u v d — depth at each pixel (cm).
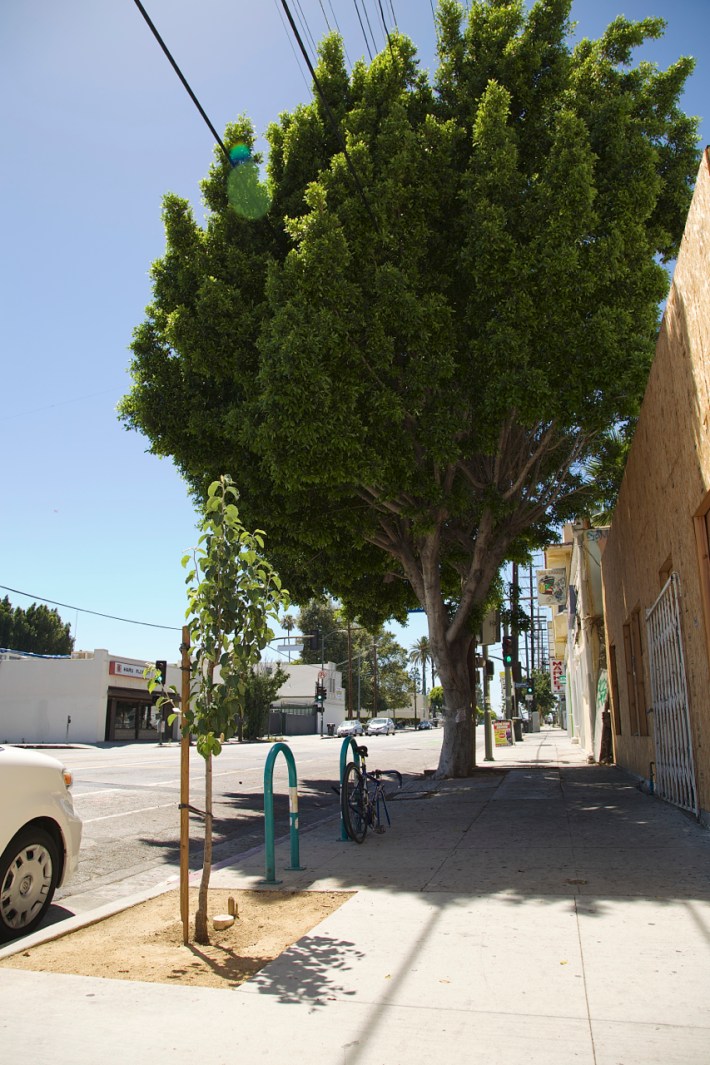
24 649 6391
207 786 541
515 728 4278
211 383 1415
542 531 1827
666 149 1445
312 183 1211
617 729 1758
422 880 665
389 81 1355
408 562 1639
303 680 7638
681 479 814
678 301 769
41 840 574
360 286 1248
